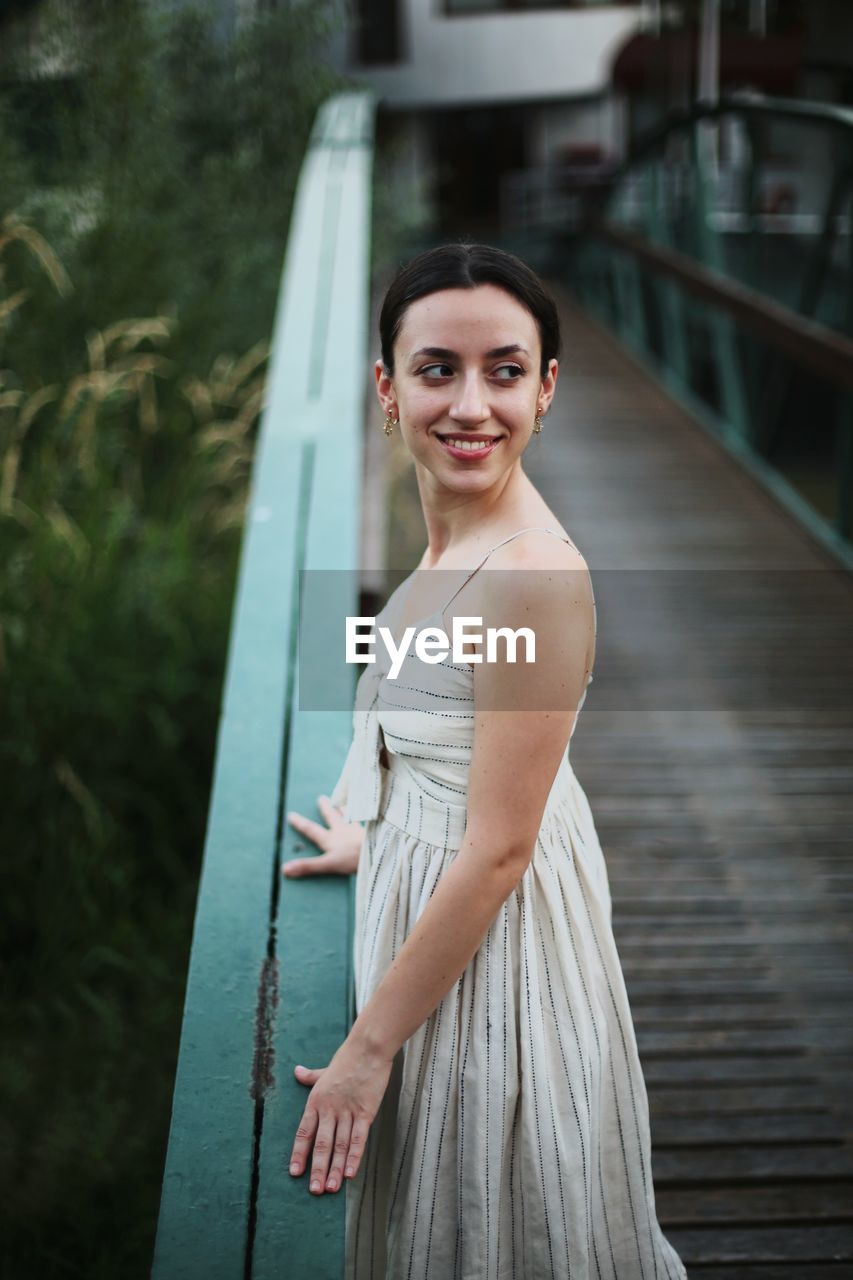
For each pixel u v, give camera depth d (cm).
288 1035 142
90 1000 306
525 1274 138
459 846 130
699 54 1378
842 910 302
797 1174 223
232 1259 116
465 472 121
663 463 695
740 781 367
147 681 357
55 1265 252
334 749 197
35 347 446
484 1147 133
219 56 757
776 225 1189
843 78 1317
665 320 952
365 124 709
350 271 464
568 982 136
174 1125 130
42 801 345
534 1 1925
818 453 1234
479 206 2053
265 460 310
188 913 340
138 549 401
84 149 555
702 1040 257
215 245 591
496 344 117
